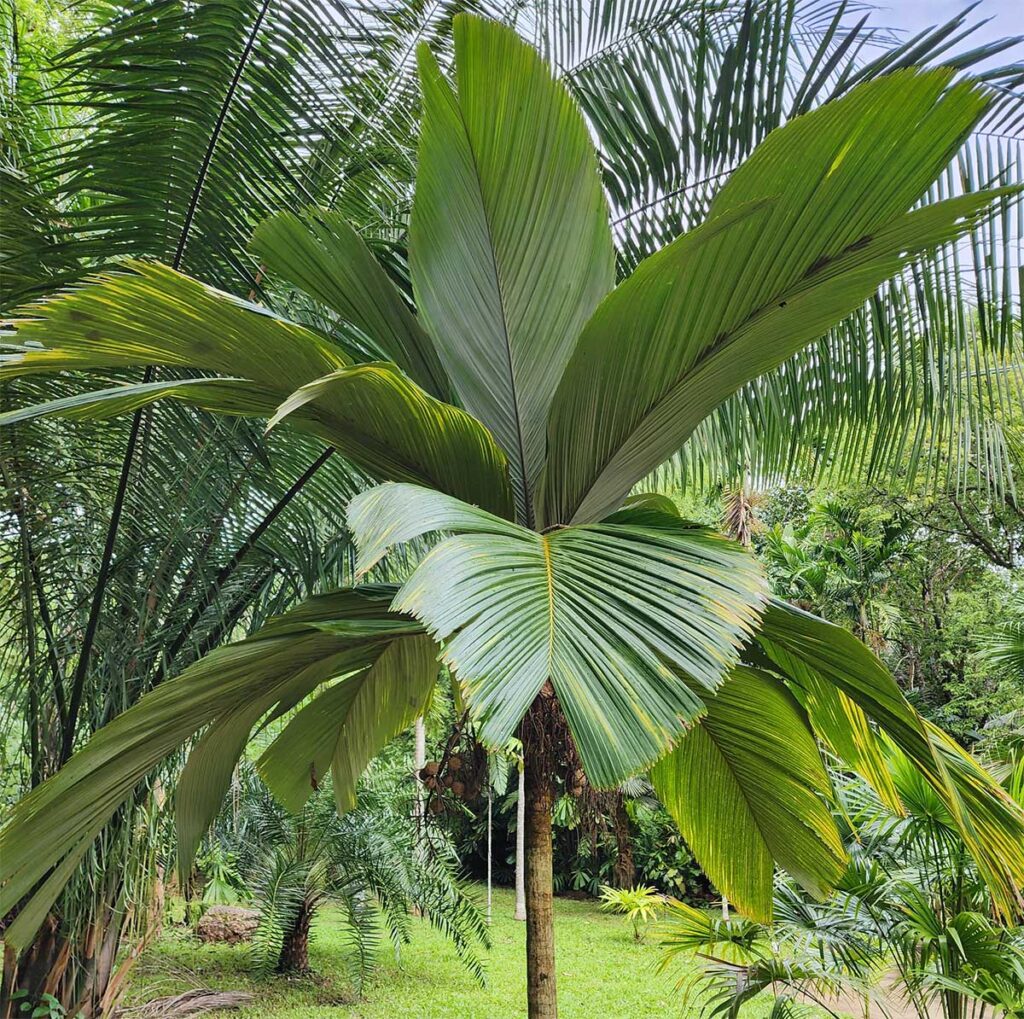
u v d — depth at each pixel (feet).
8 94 9.96
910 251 5.59
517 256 6.59
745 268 5.43
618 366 6.00
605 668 3.85
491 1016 21.49
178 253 8.36
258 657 6.16
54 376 9.36
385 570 13.09
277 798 9.52
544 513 6.71
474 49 5.82
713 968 11.62
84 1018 11.37
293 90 7.66
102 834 10.69
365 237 8.60
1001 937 10.09
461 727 7.75
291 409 4.54
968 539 33.55
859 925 10.85
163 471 10.32
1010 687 28.71
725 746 7.89
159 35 7.38
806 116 4.92
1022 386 9.55
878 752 7.57
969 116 4.84
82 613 11.12
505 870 49.21
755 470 11.94
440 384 7.28
